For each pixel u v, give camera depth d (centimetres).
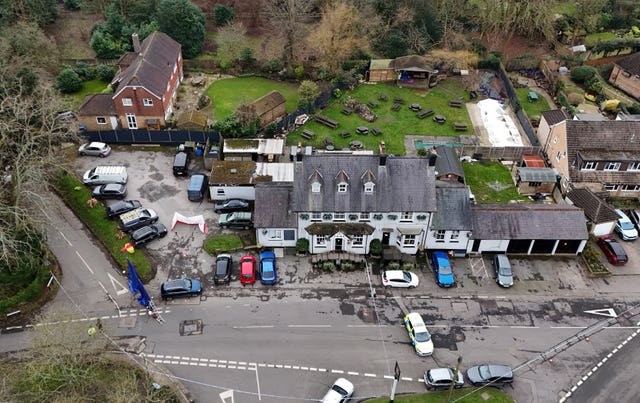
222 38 9669
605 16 11388
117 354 5078
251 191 6719
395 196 5834
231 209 6606
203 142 7681
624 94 9850
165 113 7969
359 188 5844
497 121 8469
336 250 6166
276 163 7000
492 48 10662
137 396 4497
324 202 5816
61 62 9306
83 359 4909
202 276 5859
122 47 9556
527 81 9962
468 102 9081
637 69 9606
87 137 7600
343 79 9019
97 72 9119
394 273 5822
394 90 9256
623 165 6969
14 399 4522
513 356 5181
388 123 8406
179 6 9544
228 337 5275
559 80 9412
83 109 7706
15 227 5556
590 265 6066
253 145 7312
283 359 5103
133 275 5222
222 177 6669
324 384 4912
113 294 5634
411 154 7738
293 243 6156
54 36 9994
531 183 7112
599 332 5428
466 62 9700
